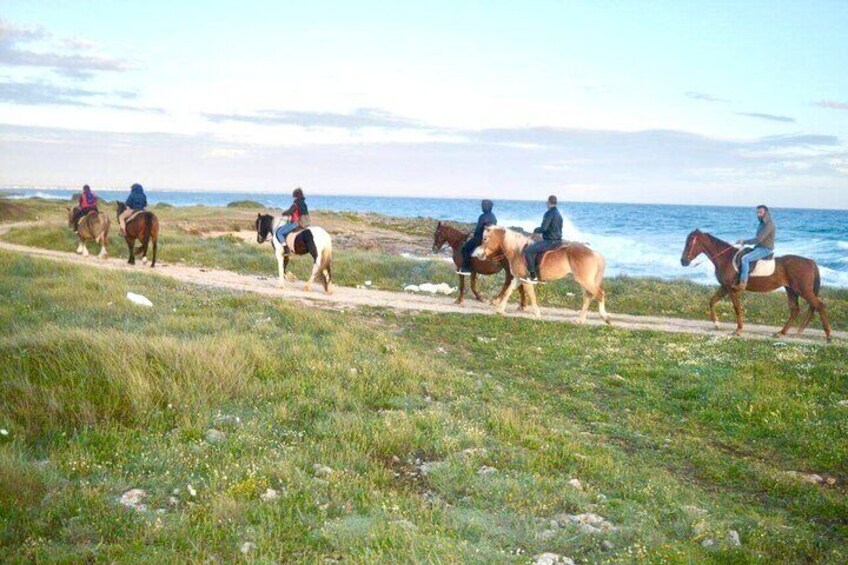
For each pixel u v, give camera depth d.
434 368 13.76
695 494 8.62
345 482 7.50
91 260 29.00
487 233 19.77
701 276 42.16
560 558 6.06
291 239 23.23
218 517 6.30
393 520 6.55
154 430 8.86
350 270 28.28
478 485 7.72
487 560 5.82
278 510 6.48
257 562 5.48
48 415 8.77
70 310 15.41
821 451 10.60
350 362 13.15
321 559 5.65
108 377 9.91
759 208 18.66
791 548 7.06
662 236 79.12
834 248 58.19
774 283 18.47
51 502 6.39
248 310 17.47
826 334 18.17
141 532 5.95
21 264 21.84
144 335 12.73
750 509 8.34
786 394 13.23
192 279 24.41
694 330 19.59
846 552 7.16
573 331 18.61
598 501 7.74
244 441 8.48
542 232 19.19
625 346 17.08
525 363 15.53
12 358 10.38
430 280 27.27
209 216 52.56
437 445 9.01
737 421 12.16
